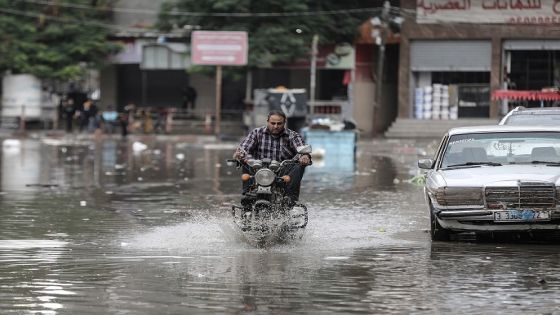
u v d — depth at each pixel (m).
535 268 17.44
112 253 19.38
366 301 14.62
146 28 82.94
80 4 84.00
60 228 23.59
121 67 88.12
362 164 48.94
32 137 78.25
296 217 21.02
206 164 48.72
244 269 17.39
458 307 14.13
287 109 67.94
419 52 75.00
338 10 78.38
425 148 62.41
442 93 75.06
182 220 25.09
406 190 34.12
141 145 62.19
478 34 73.25
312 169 45.19
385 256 18.92
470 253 19.30
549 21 71.81
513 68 73.94
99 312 13.87
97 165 47.66
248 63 76.75
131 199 31.08
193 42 74.81
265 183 20.09
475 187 19.97
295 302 14.55
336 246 20.28
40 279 16.48
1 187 35.44
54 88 88.44
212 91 86.44
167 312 13.88
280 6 77.12
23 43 81.81
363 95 79.38
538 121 27.67
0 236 22.09
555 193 19.62
